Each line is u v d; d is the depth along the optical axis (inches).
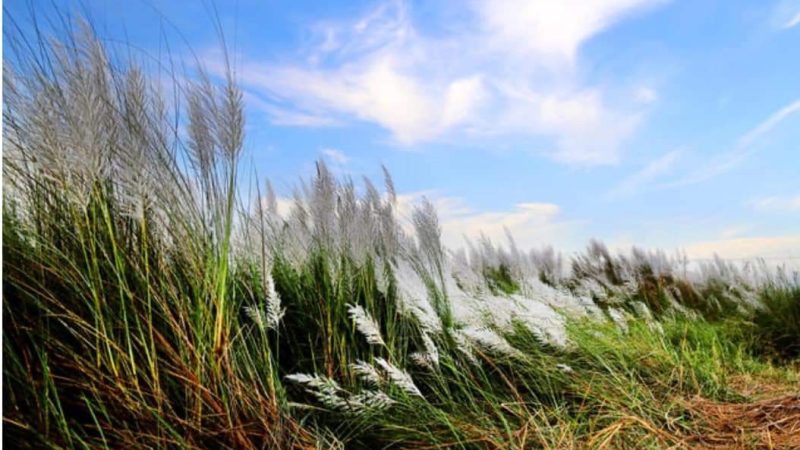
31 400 64.7
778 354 182.2
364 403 88.1
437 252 136.2
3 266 68.6
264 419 75.8
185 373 72.7
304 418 84.0
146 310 74.2
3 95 68.1
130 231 77.6
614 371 124.0
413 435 86.3
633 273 268.5
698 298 271.7
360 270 123.2
